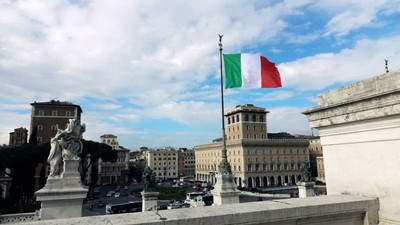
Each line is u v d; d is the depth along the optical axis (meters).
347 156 4.56
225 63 15.02
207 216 2.98
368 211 3.94
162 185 121.50
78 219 2.84
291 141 107.00
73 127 10.59
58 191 9.66
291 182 104.69
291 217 3.42
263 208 3.39
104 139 152.62
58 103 83.31
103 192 97.38
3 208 49.62
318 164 104.56
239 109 108.75
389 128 3.89
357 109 4.26
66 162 10.17
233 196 13.07
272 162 101.88
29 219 14.28
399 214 3.74
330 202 3.79
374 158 4.11
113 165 143.25
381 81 4.01
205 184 109.88
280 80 14.55
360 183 4.32
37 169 68.06
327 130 4.96
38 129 80.06
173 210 3.29
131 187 120.44
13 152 50.19
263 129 112.00
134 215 3.02
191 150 175.12
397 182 3.78
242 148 98.19
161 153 157.25
